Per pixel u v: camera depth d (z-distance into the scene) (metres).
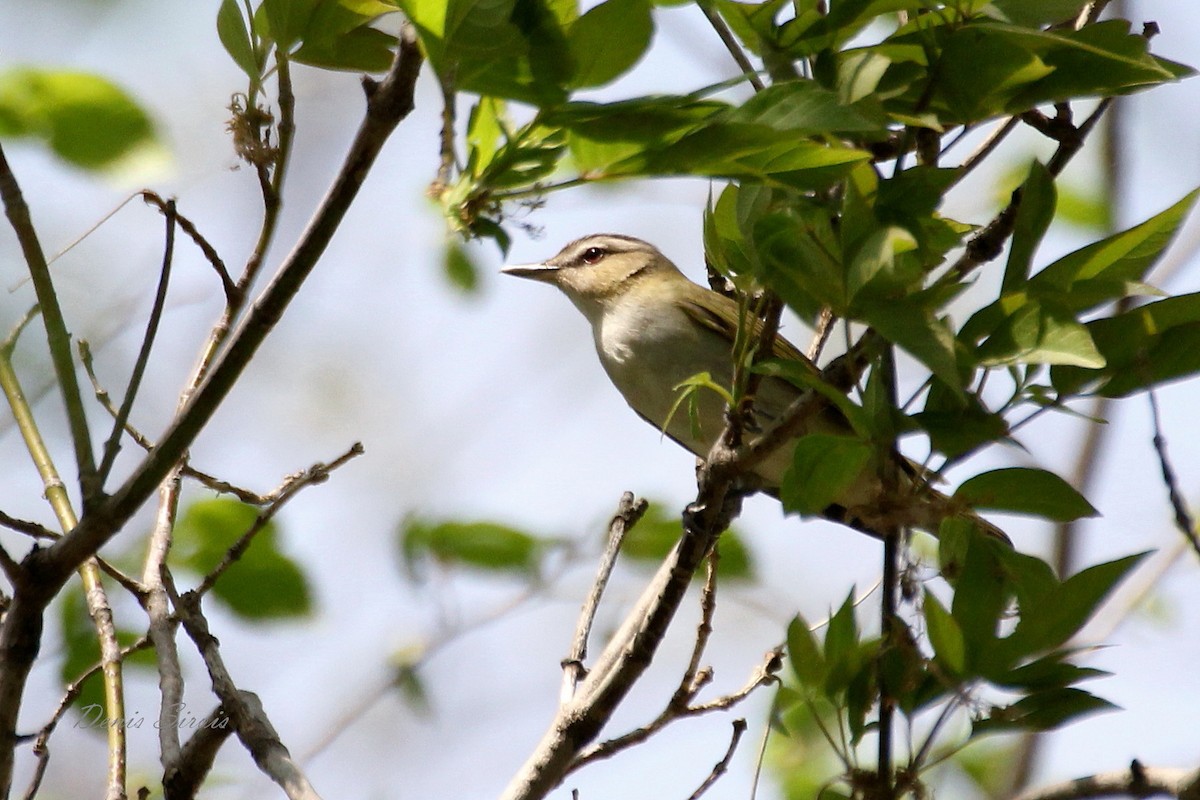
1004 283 5.83
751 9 5.82
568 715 7.46
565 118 5.22
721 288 8.71
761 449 6.50
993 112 5.86
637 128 5.23
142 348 6.08
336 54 6.05
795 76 5.67
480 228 5.52
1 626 6.23
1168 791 5.67
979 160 7.47
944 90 5.80
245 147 5.78
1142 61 5.54
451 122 5.04
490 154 5.64
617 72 5.18
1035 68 5.60
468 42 4.94
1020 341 5.49
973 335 5.68
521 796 7.33
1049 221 5.79
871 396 5.60
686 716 7.54
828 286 5.38
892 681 6.14
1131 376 5.79
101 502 5.90
